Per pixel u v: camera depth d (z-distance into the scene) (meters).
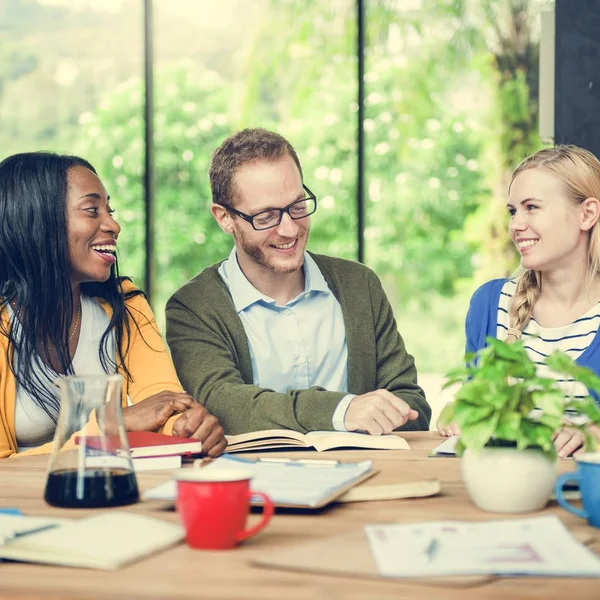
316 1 5.13
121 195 5.20
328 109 5.15
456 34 5.11
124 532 1.09
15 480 1.54
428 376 5.19
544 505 1.27
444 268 5.16
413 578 0.94
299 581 0.94
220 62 5.19
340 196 5.15
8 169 2.13
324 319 2.49
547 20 3.59
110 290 2.24
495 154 5.14
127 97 5.18
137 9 5.16
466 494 1.37
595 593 0.89
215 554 1.05
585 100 3.49
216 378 2.28
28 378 2.05
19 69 5.14
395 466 1.61
